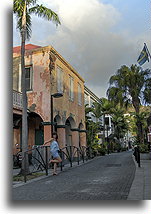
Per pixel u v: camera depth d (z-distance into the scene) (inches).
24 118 421.4
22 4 442.6
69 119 749.9
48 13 446.9
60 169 497.7
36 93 590.9
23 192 268.2
